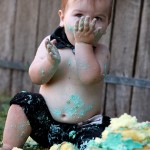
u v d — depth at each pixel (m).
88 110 3.10
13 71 5.63
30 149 3.30
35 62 3.07
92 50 3.04
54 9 5.36
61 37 3.17
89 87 3.09
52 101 3.10
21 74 5.61
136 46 4.99
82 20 2.97
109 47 5.05
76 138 3.05
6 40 5.62
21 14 5.53
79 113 3.09
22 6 5.52
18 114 3.04
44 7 5.41
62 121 3.10
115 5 5.02
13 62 5.60
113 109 5.12
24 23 5.52
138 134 2.67
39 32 5.45
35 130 3.13
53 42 3.14
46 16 5.40
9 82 5.67
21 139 3.08
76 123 3.09
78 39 3.02
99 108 3.17
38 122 3.10
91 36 3.00
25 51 5.55
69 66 3.08
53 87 3.11
